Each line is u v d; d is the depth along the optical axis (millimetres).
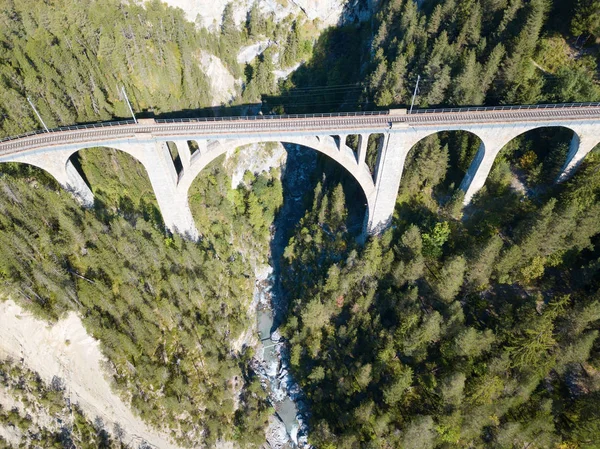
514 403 42250
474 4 61281
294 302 61156
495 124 50969
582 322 39969
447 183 62219
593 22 54062
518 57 53438
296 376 57562
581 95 53656
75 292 49312
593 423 37875
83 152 59844
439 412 43500
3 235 45344
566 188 52562
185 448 52500
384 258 55250
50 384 48875
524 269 48438
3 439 45031
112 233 53969
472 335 41719
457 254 54344
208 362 54281
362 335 53500
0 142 54375
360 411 45281
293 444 54844
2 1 61750
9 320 47719
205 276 59875
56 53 59375
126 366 51531
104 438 49781
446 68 55000
